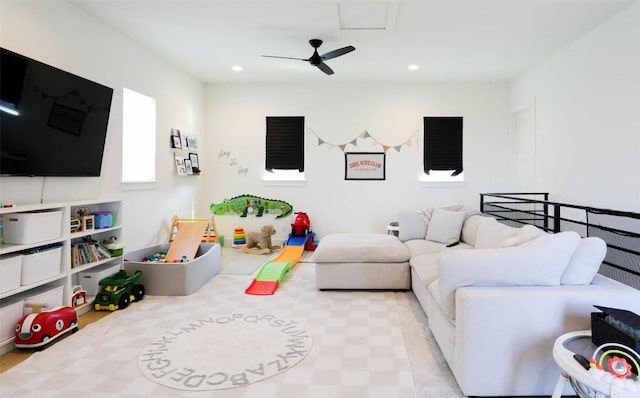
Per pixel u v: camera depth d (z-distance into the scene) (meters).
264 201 5.65
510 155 5.41
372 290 3.56
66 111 2.83
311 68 4.84
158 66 4.38
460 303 1.81
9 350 2.30
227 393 1.85
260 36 3.73
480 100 5.46
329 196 5.61
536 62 4.53
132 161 4.25
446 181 5.47
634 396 1.20
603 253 1.88
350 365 2.12
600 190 3.46
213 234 5.38
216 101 5.66
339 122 5.57
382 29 3.53
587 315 1.74
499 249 1.93
